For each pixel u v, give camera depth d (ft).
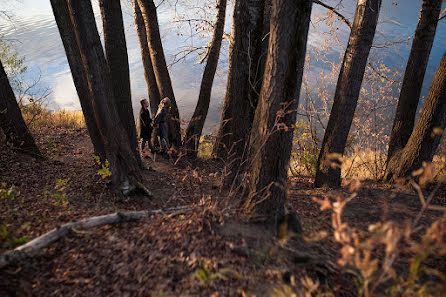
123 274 9.45
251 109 20.88
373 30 19.99
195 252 10.02
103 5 19.98
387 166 22.84
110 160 17.98
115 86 21.53
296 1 10.80
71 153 27.09
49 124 38.37
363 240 12.51
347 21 27.53
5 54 38.50
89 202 15.87
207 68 27.96
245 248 10.17
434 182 20.06
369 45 20.21
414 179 20.07
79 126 39.70
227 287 8.98
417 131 20.20
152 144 28.19
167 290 8.87
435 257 11.34
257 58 20.63
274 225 11.74
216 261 9.73
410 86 21.95
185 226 11.09
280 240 10.89
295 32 11.10
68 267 9.70
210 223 11.28
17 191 15.71
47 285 9.00
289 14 10.93
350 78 20.74
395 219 15.12
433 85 19.35
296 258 10.33
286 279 9.55
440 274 7.39
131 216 12.40
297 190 22.33
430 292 8.57
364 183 22.59
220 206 12.91
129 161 18.31
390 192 19.75
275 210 12.09
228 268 9.53
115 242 10.81
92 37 16.49
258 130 12.53
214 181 21.99
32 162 21.54
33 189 16.62
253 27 20.10
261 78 20.75
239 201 13.12
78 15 15.87
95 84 17.01
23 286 8.70
